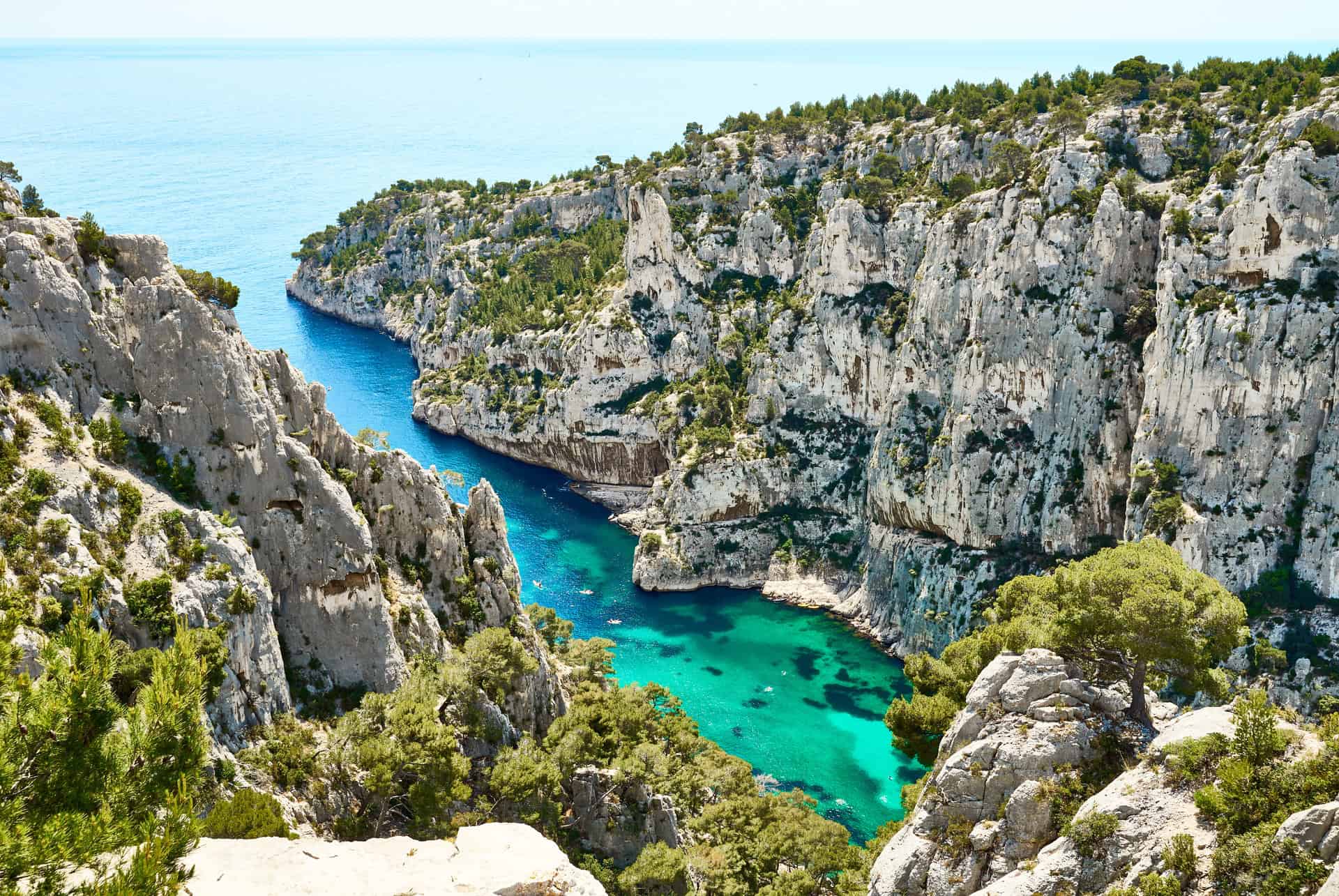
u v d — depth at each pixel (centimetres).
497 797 7975
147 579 6619
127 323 7688
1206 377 12094
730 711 13350
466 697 8381
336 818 6925
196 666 3397
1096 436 13738
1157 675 6156
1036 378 14212
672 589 17162
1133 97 16550
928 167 19225
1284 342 11656
